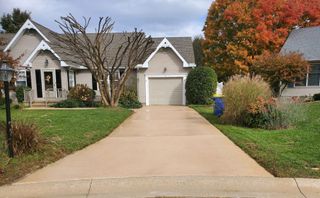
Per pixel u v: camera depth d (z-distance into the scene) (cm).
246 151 631
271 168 504
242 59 2588
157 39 2508
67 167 534
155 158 589
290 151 612
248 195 418
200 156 600
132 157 598
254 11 2517
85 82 2217
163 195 420
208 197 414
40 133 713
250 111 969
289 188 438
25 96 1912
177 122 1104
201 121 1128
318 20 2603
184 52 2298
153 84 2203
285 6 2516
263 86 1027
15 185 448
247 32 2536
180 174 489
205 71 1981
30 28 2172
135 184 454
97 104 1850
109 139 784
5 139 657
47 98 1997
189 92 2014
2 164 519
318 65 2058
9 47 2138
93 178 474
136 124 1061
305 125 941
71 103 1806
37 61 2027
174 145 703
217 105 1248
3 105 1597
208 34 2892
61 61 1973
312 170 488
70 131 849
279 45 2467
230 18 2606
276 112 952
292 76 1791
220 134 841
